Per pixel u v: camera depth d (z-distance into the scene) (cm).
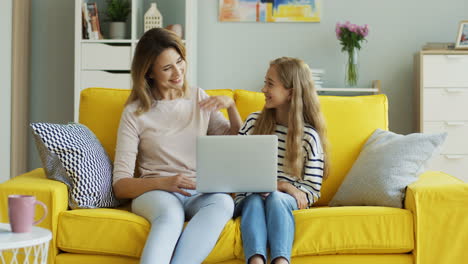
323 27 413
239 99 243
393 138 220
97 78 387
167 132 215
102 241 183
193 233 176
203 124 220
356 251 186
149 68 216
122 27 395
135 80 215
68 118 427
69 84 426
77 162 196
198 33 419
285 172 210
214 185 189
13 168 397
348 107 240
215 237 178
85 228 184
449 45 383
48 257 184
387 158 209
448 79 372
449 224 187
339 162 233
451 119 372
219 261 183
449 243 187
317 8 411
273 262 174
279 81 212
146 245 169
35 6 426
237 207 197
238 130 223
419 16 408
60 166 198
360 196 209
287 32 415
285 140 213
